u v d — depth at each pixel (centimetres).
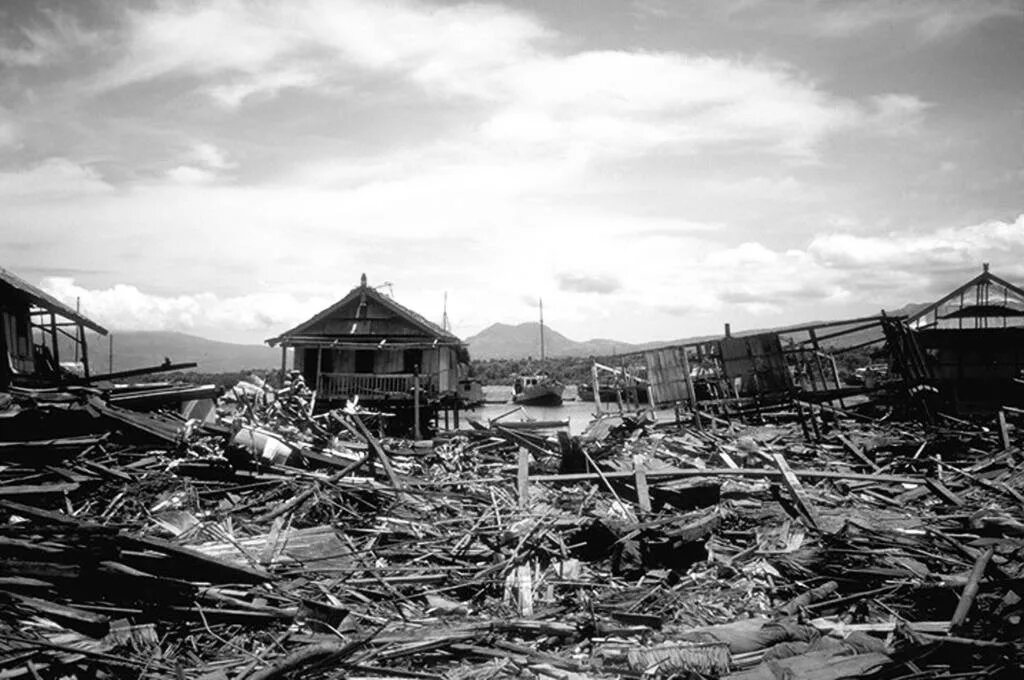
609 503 1215
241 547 945
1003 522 1050
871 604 824
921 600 824
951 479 1469
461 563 999
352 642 696
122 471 1200
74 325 2475
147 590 761
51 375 2212
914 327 3153
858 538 1026
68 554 741
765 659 688
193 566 805
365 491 1220
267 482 1241
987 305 3123
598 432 1895
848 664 650
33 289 2088
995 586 813
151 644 698
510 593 887
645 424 2008
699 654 682
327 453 1466
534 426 1884
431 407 3033
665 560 972
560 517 1091
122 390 1753
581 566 967
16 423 1250
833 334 2236
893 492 1349
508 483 1371
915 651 658
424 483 1323
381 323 3070
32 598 688
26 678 603
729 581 923
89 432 1349
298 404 1661
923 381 2112
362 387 2909
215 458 1298
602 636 772
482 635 751
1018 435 1823
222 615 765
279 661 657
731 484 1325
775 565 959
